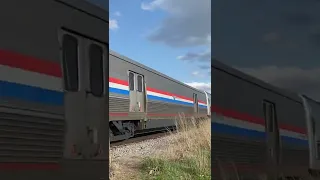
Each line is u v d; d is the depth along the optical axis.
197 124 9.63
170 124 18.33
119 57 12.63
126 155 8.79
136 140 14.38
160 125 16.88
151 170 6.63
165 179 6.09
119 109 12.43
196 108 23.28
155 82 16.33
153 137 15.68
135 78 14.01
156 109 16.30
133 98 13.67
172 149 8.40
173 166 6.72
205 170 6.42
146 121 15.09
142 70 14.75
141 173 6.52
